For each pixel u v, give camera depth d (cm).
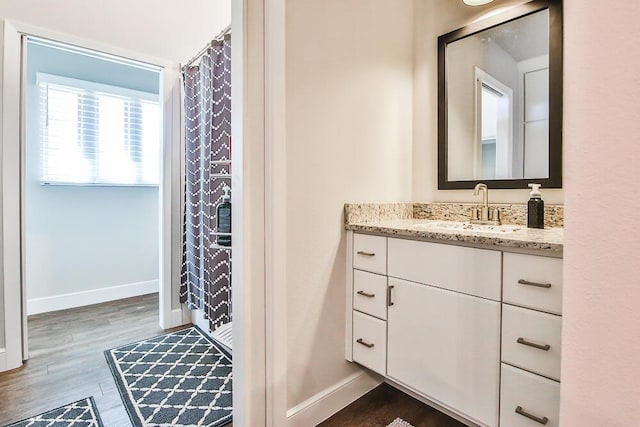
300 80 147
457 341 130
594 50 33
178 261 274
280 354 140
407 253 146
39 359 215
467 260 127
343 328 169
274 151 136
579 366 35
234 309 137
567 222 36
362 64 173
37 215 304
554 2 157
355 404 168
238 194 132
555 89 157
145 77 344
